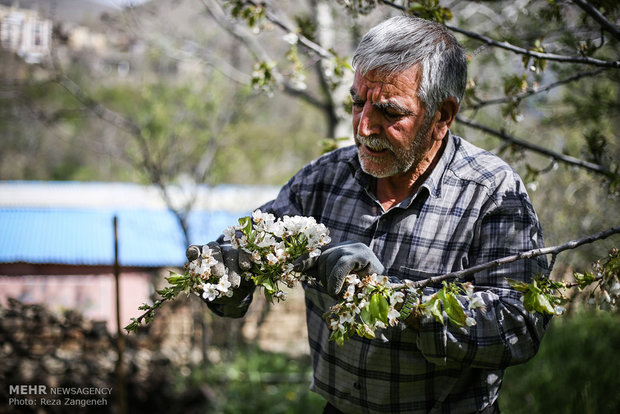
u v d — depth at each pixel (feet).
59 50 26.71
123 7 27.53
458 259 5.48
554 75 11.82
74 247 34.55
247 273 4.70
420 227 5.58
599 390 15.02
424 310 4.44
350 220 5.91
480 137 15.53
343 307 4.40
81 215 37.83
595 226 18.10
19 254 33.65
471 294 4.33
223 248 4.81
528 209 5.49
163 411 19.43
